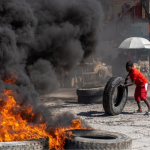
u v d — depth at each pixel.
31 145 8.17
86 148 8.20
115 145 8.21
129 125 13.94
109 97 15.95
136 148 10.43
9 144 8.02
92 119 15.27
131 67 16.75
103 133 9.21
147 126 13.75
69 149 8.45
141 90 16.75
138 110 17.16
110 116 16.05
